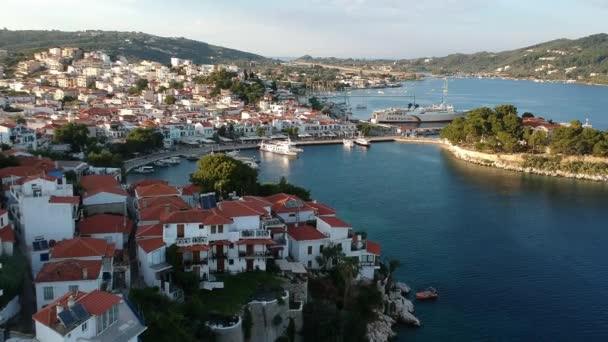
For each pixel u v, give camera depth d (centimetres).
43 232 8812
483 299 10956
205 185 13312
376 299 9762
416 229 15025
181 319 7200
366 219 15850
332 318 8569
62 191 9756
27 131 19588
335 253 10100
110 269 8012
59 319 5725
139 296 7481
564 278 12000
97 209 11044
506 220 16112
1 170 11781
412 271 12169
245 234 9388
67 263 7475
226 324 7725
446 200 18262
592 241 14400
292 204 11594
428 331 9762
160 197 11419
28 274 8256
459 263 12688
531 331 9812
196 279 8394
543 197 19012
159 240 8894
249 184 13588
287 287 8862
